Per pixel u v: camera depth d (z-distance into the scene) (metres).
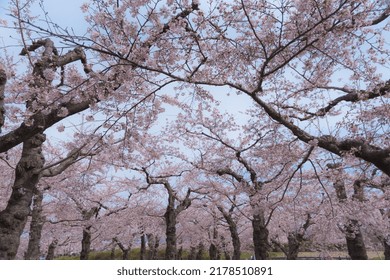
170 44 4.91
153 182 11.14
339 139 5.34
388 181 9.11
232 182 10.27
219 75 5.56
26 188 5.28
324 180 9.55
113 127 5.35
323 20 4.37
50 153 11.35
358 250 8.98
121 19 4.47
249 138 7.95
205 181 12.18
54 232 13.70
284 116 5.24
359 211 9.09
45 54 5.55
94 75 4.54
